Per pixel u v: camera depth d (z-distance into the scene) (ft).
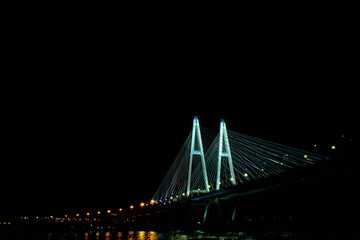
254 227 216.95
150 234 238.48
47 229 386.32
